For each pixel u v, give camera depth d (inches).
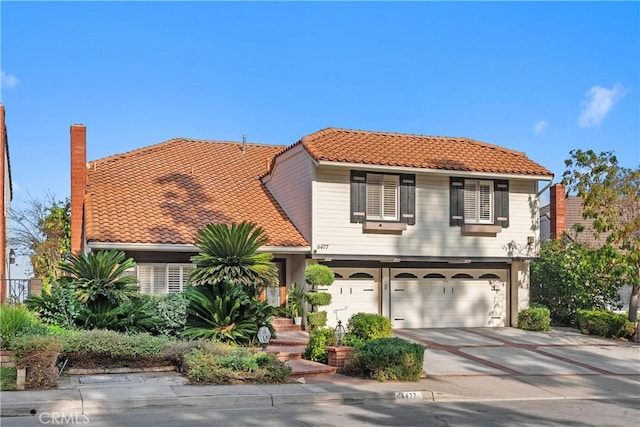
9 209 1132.5
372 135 1002.1
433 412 493.4
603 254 938.1
